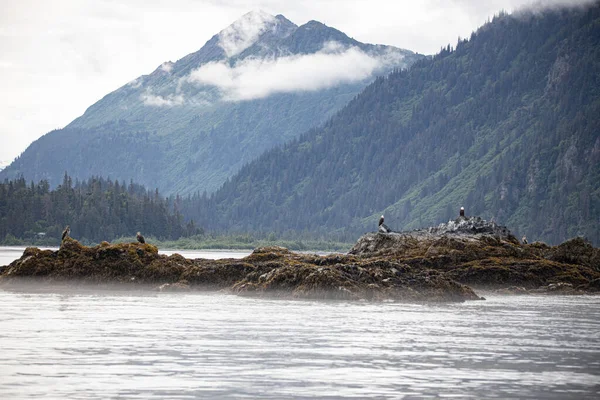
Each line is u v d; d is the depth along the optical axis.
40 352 40.44
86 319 53.28
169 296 69.94
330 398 31.97
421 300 68.12
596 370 38.12
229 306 62.06
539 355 41.97
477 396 32.66
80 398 31.36
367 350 42.56
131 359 39.03
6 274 76.88
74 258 77.19
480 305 67.44
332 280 67.88
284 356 40.47
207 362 38.59
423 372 37.06
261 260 79.31
